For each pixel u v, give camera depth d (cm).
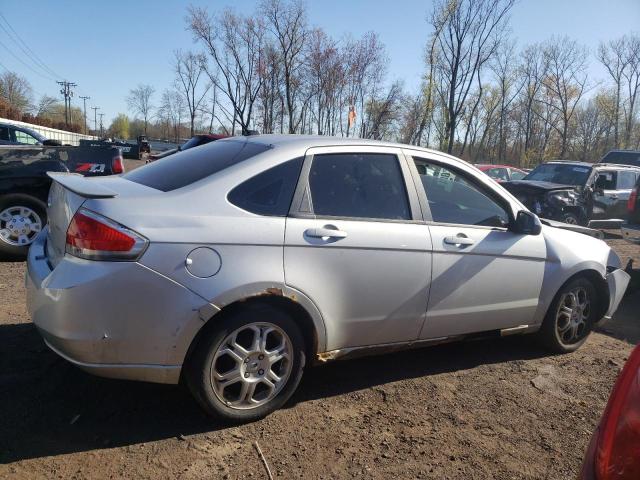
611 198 1216
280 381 322
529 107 4662
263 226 304
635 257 988
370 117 3588
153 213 285
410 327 365
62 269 282
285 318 314
